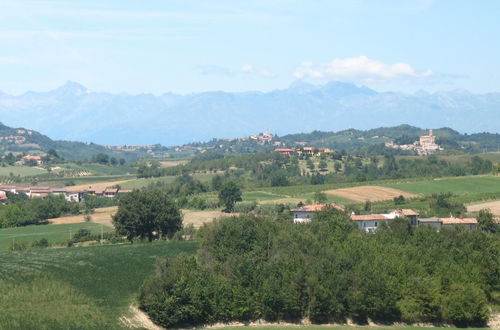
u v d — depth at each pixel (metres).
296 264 116.62
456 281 121.44
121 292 114.44
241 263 114.62
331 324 111.12
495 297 128.62
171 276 107.00
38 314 97.81
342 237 141.38
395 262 122.00
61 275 121.06
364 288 112.81
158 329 102.94
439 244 139.75
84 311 101.81
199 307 106.31
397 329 110.56
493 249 137.75
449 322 117.62
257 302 110.12
